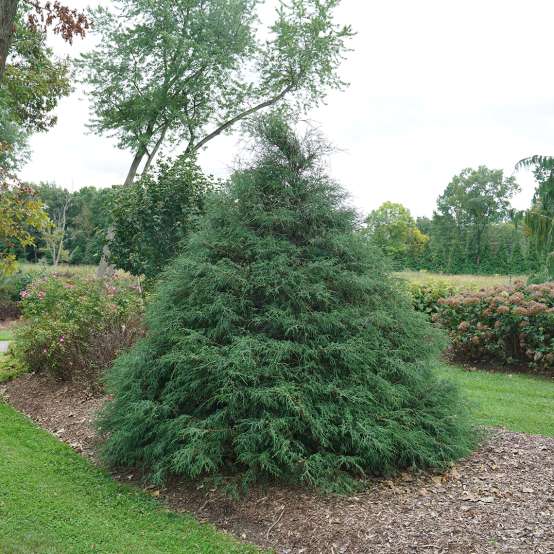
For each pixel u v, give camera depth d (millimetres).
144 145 19594
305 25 19453
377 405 4641
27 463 5094
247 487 4230
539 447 5262
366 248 5168
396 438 4492
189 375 4523
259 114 5379
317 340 4609
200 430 4250
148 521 3984
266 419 4289
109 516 4062
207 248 5047
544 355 9703
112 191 11836
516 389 8414
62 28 7660
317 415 4320
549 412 7004
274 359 4375
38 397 7598
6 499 4289
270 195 5160
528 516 3730
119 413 4918
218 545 3613
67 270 24844
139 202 11203
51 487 4555
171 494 4395
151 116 19406
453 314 10633
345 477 4297
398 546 3377
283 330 4668
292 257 4844
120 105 19688
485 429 5723
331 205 5191
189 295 4914
